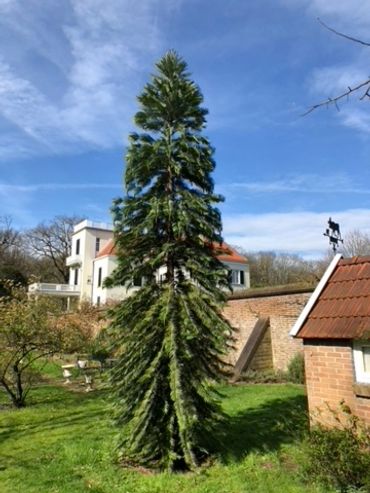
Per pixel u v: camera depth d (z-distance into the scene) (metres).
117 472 5.75
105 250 40.41
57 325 12.18
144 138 6.61
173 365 5.59
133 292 6.59
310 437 5.20
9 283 12.79
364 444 4.88
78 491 5.18
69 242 55.19
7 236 51.16
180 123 6.75
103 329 6.68
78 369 16.05
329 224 9.16
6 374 12.34
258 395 10.95
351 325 5.41
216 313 6.16
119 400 6.12
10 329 10.97
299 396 10.64
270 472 5.50
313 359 5.89
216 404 6.35
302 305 14.58
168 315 5.88
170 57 6.86
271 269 55.19
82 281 42.47
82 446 6.96
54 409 10.53
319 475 4.96
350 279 6.09
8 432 8.39
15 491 5.31
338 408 5.49
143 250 6.50
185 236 6.46
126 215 6.43
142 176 6.54
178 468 5.75
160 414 5.81
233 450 6.36
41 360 18.47
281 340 15.13
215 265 6.47
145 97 6.68
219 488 5.08
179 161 6.61
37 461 6.45
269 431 7.41
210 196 6.49
